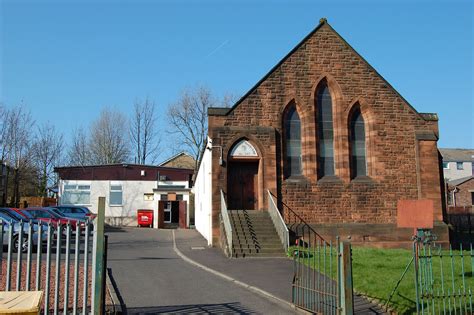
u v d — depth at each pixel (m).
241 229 22.38
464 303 10.27
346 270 9.06
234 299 11.95
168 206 46.38
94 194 45.53
